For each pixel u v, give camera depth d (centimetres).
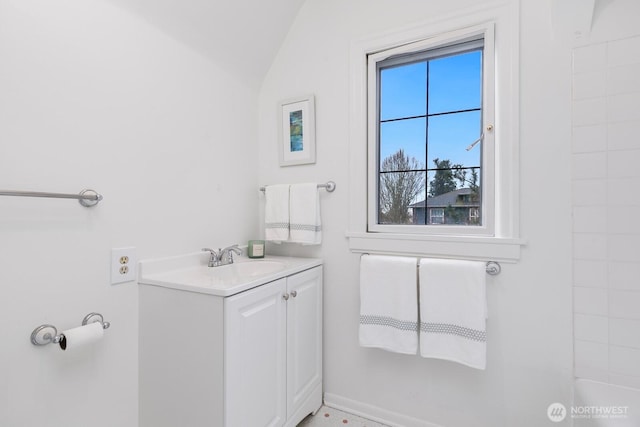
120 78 112
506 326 126
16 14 85
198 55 143
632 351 109
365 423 149
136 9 115
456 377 134
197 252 143
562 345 118
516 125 122
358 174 155
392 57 152
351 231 156
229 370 99
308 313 148
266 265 156
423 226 145
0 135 83
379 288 137
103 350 107
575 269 116
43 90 91
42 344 90
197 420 104
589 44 113
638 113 107
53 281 94
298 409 139
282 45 178
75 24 98
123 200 113
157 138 125
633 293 109
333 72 162
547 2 119
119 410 112
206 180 149
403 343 131
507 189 125
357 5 156
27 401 89
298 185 164
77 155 100
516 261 124
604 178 112
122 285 113
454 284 124
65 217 97
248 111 176
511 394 125
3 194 78
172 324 109
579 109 115
